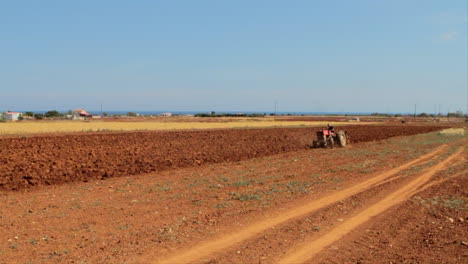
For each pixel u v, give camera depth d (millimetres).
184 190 12695
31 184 14195
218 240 7422
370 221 8695
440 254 6656
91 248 7098
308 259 6449
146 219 9102
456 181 13219
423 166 16922
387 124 81625
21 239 7691
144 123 73125
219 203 10617
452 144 28750
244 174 15906
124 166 18578
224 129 54844
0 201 11383
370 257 6562
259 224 8469
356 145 30438
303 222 8602
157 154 23469
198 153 24047
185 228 8273
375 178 14156
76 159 20734
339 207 9898
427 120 121312
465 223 8469
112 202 11039
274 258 6488
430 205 10070
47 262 6430
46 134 40094
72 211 9984
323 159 20562
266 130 52781
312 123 83250
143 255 6668
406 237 7629
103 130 48969
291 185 12984
